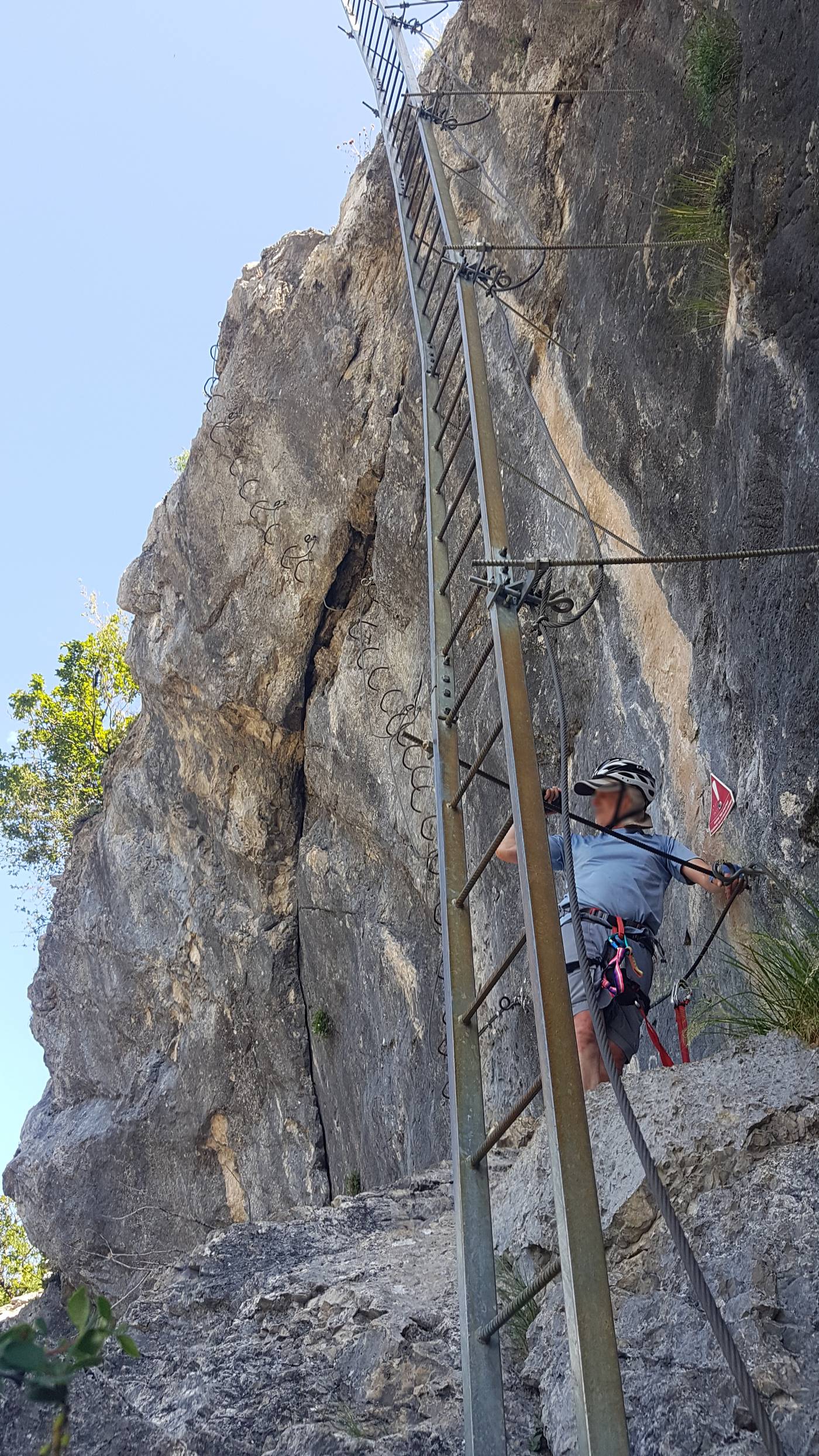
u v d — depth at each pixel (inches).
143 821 618.5
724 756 196.2
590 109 291.9
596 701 279.9
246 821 535.2
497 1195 161.3
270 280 486.3
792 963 147.6
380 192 430.0
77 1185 598.2
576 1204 90.1
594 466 277.7
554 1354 121.8
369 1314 148.6
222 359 523.2
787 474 173.2
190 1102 555.5
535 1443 115.0
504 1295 139.7
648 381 245.9
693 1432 98.0
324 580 474.3
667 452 236.7
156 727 597.6
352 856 482.6
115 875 621.6
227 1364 143.3
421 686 418.6
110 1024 624.7
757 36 186.7
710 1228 118.3
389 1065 422.0
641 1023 170.2
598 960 160.7
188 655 539.2
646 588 247.3
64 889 695.7
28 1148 650.2
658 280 242.2
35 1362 54.6
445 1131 368.2
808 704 163.2
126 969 609.6
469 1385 99.7
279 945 519.8
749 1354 100.8
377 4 309.7
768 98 182.2
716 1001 178.1
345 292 448.8
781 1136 125.0
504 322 244.7
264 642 498.9
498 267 237.8
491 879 340.5
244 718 523.2
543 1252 139.3
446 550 190.9
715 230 219.6
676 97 241.6
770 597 177.0
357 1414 126.3
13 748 962.1
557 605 141.9
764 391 179.9
